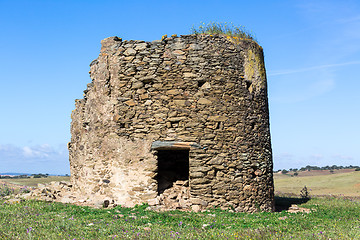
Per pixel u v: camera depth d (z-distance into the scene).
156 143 12.64
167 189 12.78
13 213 10.34
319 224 10.35
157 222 9.86
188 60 13.05
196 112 12.80
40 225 9.02
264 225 9.95
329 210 13.31
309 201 17.11
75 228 8.84
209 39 13.23
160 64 13.07
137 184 12.51
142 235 8.22
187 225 9.62
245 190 12.83
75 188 15.26
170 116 12.77
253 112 13.53
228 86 13.15
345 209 13.67
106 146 13.24
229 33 13.84
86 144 14.38
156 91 12.97
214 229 9.30
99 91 13.84
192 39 13.20
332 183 41.28
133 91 13.12
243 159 12.98
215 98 12.95
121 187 12.67
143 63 13.15
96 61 14.25
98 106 13.81
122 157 12.84
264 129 13.86
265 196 13.40
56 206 11.64
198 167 12.48
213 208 12.30
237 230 9.20
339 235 8.70
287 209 14.27
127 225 9.32
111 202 12.38
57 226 8.91
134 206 12.14
